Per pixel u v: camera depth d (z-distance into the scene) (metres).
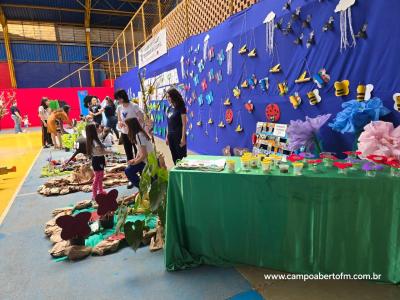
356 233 1.76
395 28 1.91
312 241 1.86
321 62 2.46
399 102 1.93
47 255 2.37
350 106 2.09
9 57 14.87
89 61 16.70
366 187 1.69
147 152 3.14
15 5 13.99
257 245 2.00
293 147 2.27
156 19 9.52
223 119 4.17
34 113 14.47
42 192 3.95
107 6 15.34
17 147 8.10
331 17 2.31
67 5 14.89
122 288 1.91
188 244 2.18
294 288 1.83
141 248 2.44
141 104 8.84
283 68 2.89
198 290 1.86
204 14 4.74
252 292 1.81
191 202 2.08
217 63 4.16
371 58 2.07
